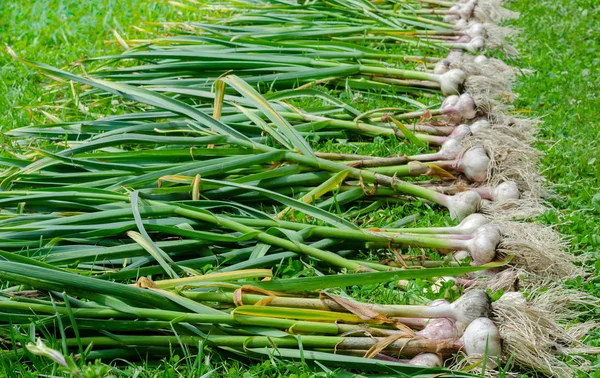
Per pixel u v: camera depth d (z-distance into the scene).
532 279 2.00
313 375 1.80
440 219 2.15
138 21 3.42
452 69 2.58
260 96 2.20
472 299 1.85
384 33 3.01
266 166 2.19
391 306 1.87
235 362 1.85
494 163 2.20
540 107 2.62
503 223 2.04
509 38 3.12
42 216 2.03
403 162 2.23
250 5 3.21
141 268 1.97
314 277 1.89
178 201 2.07
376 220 2.18
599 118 2.54
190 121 2.26
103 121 2.32
